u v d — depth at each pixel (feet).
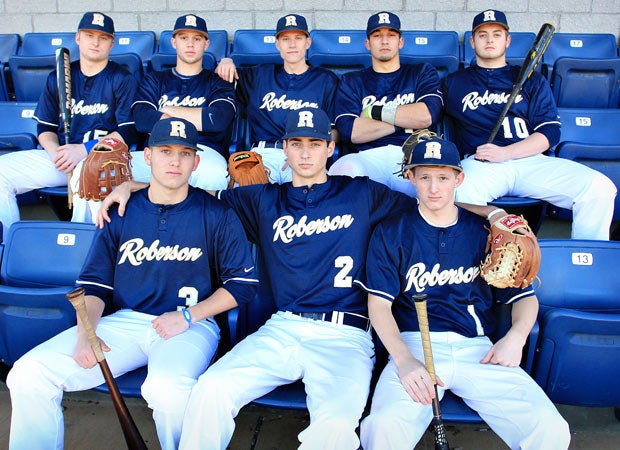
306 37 11.91
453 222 7.68
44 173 11.13
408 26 15.69
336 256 7.88
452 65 13.44
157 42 16.10
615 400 7.41
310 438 6.51
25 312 7.74
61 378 6.98
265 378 7.03
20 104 12.76
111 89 11.78
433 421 6.68
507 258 7.13
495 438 8.11
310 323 7.64
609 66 12.95
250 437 8.13
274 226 8.04
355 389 6.75
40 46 15.52
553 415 6.41
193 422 6.72
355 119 11.34
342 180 8.27
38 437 6.98
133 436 6.87
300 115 7.95
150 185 7.93
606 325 6.91
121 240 7.82
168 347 7.24
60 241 8.55
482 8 15.47
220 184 10.75
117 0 16.07
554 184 10.40
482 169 10.62
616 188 10.90
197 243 7.79
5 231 10.95
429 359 6.57
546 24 10.39
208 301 7.58
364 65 13.94
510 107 11.29
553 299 8.00
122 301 7.91
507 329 7.72
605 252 8.04
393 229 7.68
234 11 15.93
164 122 7.64
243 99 12.33
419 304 6.43
